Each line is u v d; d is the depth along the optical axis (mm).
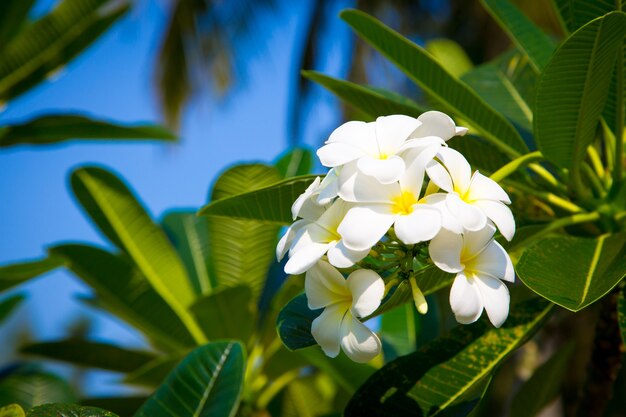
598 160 1116
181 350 1343
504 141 1095
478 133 1175
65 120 1628
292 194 987
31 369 1321
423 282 911
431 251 812
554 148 1017
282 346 1311
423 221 801
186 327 1329
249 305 1283
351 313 833
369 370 1257
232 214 1015
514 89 1351
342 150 837
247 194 984
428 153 825
